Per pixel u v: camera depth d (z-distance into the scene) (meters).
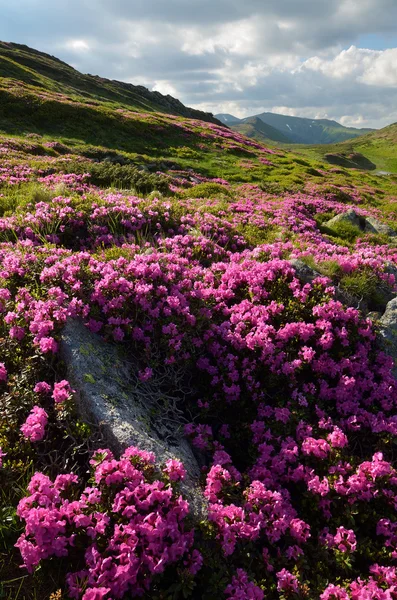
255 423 6.05
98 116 45.53
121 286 6.95
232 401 6.59
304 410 6.46
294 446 5.64
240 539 4.42
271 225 16.17
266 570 4.20
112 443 4.85
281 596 3.91
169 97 130.62
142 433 5.09
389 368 7.48
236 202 20.77
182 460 5.09
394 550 4.64
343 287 9.34
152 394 5.99
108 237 10.48
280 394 6.81
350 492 5.04
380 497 5.10
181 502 4.05
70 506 3.90
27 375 5.46
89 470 4.57
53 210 11.18
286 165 49.69
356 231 20.77
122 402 5.45
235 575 4.02
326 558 4.49
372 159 144.62
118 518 3.95
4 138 29.11
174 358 6.48
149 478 4.34
